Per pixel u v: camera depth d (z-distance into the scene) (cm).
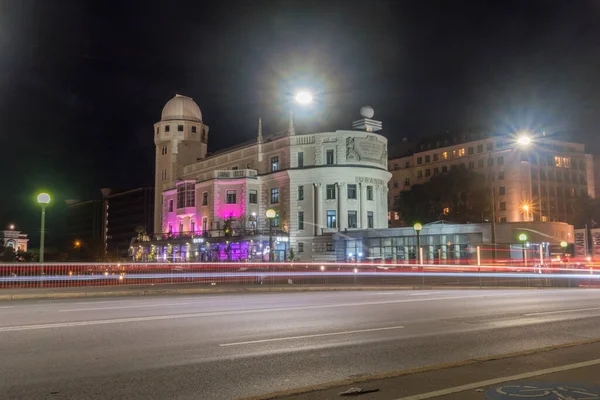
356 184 6212
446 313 1498
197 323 1248
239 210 6738
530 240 5041
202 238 6638
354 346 982
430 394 614
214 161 7656
